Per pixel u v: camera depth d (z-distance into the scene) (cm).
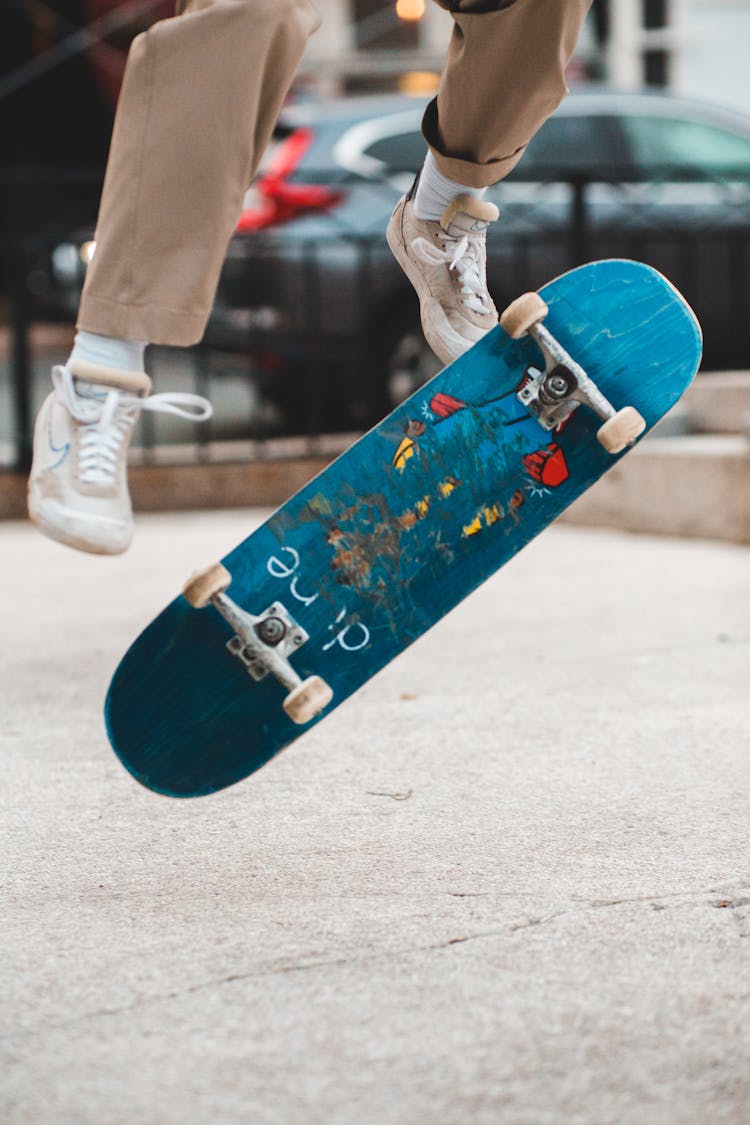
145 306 188
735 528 467
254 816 216
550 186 639
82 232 596
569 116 654
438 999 150
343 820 213
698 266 648
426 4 1286
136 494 596
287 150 625
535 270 640
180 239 186
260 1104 130
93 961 163
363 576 185
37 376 848
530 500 188
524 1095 130
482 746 252
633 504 506
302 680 184
